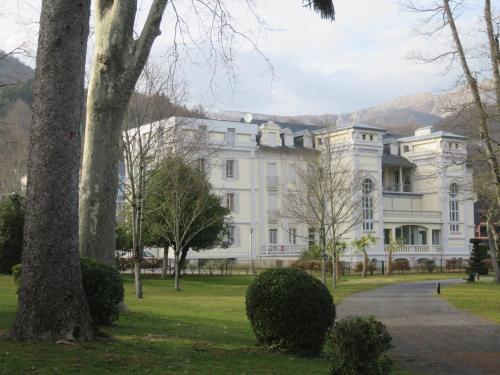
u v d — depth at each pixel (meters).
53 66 8.83
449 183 65.88
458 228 68.38
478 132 22.31
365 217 61.09
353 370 7.52
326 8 13.20
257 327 10.80
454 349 13.26
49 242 8.62
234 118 66.62
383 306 22.97
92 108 13.89
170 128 26.55
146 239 37.28
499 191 21.73
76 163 8.95
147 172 26.47
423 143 68.69
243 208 58.66
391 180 69.62
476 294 29.30
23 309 8.62
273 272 10.88
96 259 12.78
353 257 60.06
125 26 13.67
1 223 31.42
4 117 43.25
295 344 10.53
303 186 54.09
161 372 7.72
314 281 10.73
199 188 34.31
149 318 14.55
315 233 57.75
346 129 60.22
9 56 26.17
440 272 58.62
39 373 7.01
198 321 15.05
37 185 8.70
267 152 60.31
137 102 24.69
